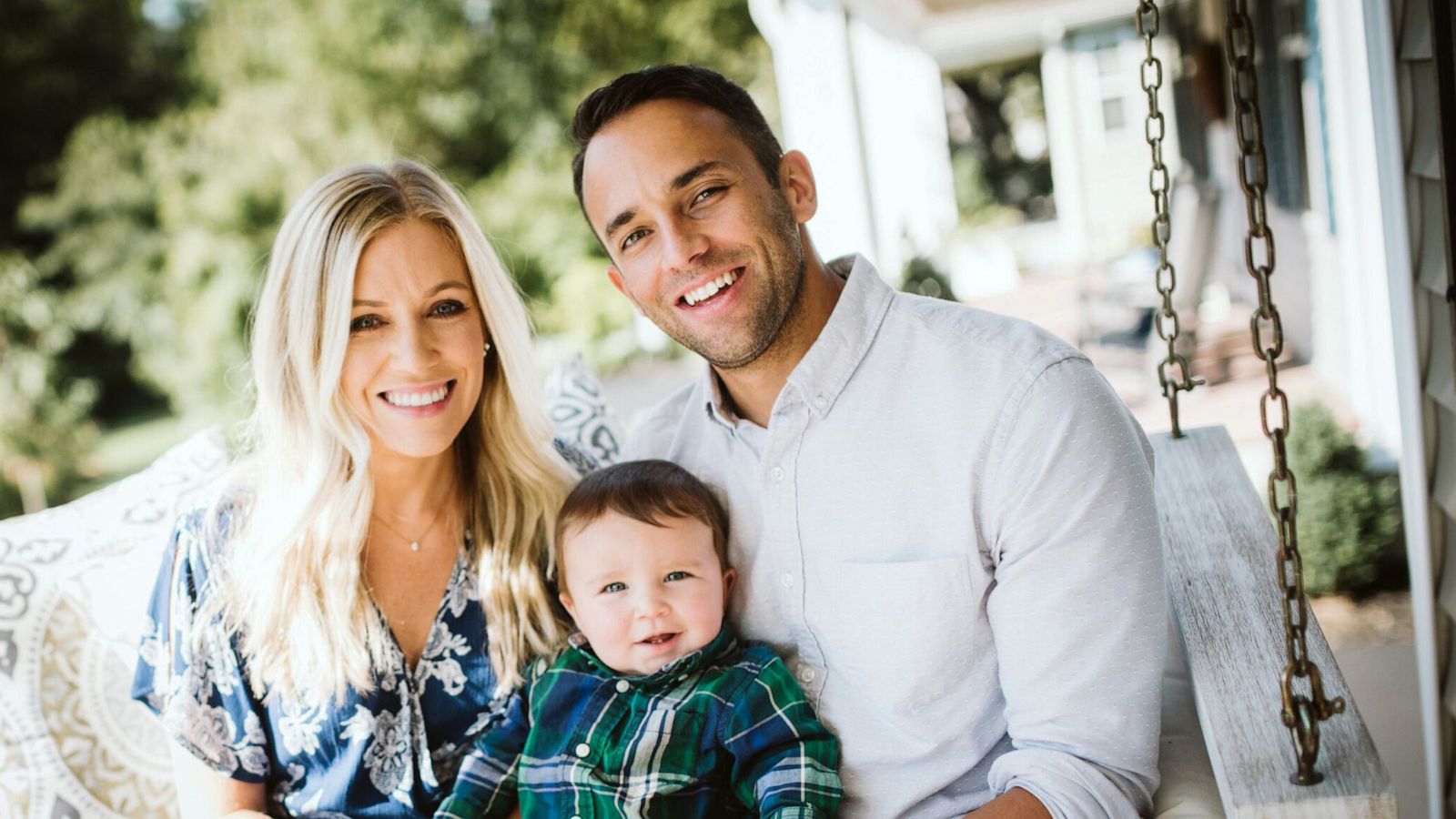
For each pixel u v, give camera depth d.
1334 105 5.59
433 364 2.11
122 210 13.64
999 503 1.82
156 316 13.20
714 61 16.20
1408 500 2.39
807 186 2.07
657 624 2.05
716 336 1.99
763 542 2.10
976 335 1.90
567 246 13.72
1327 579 4.19
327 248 2.06
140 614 2.31
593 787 2.04
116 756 2.26
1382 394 4.99
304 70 14.59
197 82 14.69
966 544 1.87
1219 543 2.04
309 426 2.13
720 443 2.17
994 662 1.90
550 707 2.14
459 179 14.97
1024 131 20.64
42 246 13.73
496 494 2.30
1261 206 1.50
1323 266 6.35
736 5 16.16
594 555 2.10
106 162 13.62
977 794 1.89
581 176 2.07
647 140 1.96
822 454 1.97
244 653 2.12
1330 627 3.93
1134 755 1.71
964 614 1.88
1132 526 1.75
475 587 2.25
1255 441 5.58
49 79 14.07
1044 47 14.91
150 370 13.12
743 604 2.13
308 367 2.10
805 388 1.96
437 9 14.98
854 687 1.97
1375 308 5.03
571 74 15.56
